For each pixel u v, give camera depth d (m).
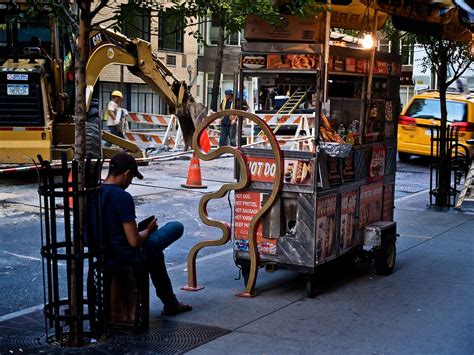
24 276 8.06
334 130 7.35
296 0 6.85
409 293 7.38
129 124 27.34
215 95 27.41
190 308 6.70
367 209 8.12
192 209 12.40
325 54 6.94
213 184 15.32
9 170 12.49
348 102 7.79
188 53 35.56
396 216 12.30
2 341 5.79
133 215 5.86
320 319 6.47
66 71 16.48
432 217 12.23
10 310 6.83
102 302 5.86
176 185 14.91
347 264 8.47
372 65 7.83
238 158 7.11
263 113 8.96
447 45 13.14
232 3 7.51
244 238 7.32
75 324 5.66
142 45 16.98
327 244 7.24
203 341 5.82
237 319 6.43
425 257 9.11
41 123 14.80
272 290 7.44
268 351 5.63
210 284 7.68
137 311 5.93
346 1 7.31
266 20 7.14
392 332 6.13
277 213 7.09
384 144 8.46
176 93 18.33
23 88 14.66
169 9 7.38
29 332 6.03
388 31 13.34
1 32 15.62
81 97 5.69
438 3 8.76
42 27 15.79
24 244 9.50
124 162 5.99
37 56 15.54
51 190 5.58
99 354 5.51
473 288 7.61
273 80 8.34
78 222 5.54
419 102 21.42
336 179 7.27
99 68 16.11
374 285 7.69
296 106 8.81
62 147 15.59
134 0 6.59
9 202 12.34
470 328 6.27
